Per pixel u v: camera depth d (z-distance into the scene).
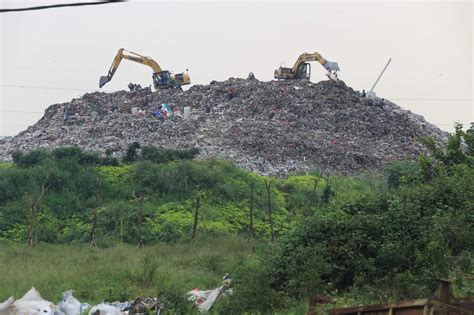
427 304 15.52
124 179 77.31
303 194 78.19
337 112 114.12
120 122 108.75
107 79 130.75
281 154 97.00
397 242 28.00
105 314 24.94
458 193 31.92
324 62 126.38
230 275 34.12
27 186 73.25
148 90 127.75
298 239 29.91
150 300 27.64
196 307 27.28
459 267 26.80
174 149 94.06
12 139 115.75
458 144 42.16
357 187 81.69
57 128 112.44
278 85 121.75
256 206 73.81
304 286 26.61
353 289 26.25
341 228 29.53
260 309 25.91
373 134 110.44
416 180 39.12
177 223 65.69
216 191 75.12
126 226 63.66
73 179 75.62
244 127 105.62
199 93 123.50
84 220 67.75
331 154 98.81
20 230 63.66
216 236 62.59
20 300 26.98
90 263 42.62
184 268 41.47
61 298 29.73
